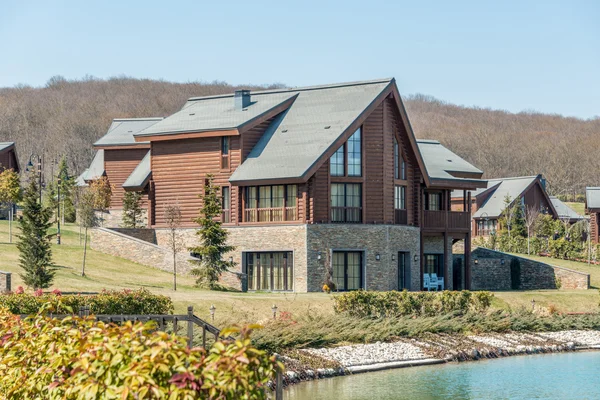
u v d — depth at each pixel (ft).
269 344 107.45
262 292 156.04
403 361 114.01
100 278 145.89
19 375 41.47
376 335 122.42
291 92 180.65
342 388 97.04
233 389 31.65
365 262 162.30
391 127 169.17
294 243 158.30
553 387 99.76
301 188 158.20
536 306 160.66
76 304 95.09
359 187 164.66
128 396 32.35
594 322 147.23
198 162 172.45
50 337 40.34
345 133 159.74
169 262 162.91
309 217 157.89
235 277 155.02
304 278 157.07
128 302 101.86
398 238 168.76
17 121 631.15
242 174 161.27
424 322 129.70
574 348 132.57
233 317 119.85
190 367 31.94
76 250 168.55
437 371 110.32
